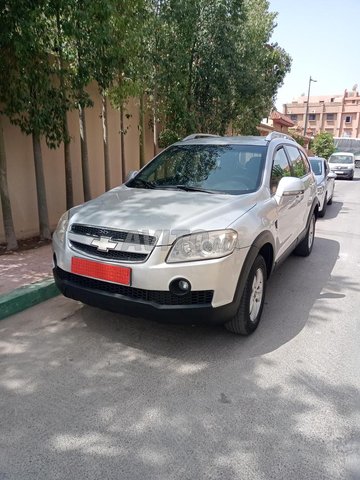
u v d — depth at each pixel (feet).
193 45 30.32
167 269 10.27
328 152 115.03
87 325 12.92
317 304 15.35
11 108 18.16
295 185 14.26
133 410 8.99
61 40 18.78
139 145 32.01
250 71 35.73
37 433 8.23
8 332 12.42
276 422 8.72
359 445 8.13
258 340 12.29
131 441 8.07
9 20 15.58
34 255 19.10
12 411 8.86
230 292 10.80
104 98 25.16
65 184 25.02
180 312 10.41
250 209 12.28
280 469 7.48
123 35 20.51
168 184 14.83
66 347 11.61
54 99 19.35
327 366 11.00
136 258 10.62
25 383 9.87
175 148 16.84
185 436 8.24
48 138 20.57
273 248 13.50
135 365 10.77
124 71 22.20
